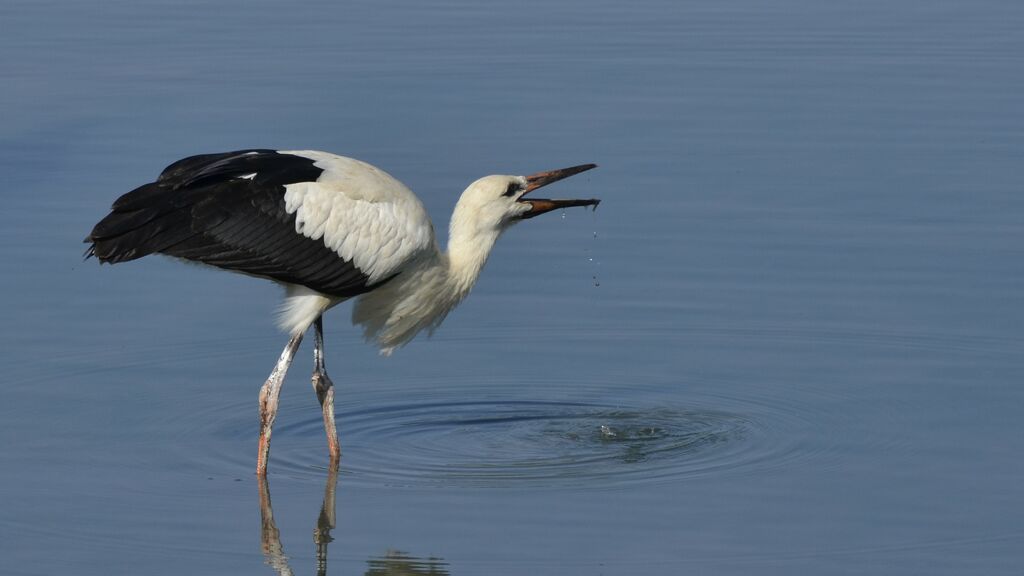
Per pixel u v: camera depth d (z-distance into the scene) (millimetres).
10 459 12883
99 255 11969
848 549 11016
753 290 16578
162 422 13781
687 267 17234
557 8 28562
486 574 10703
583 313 16312
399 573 10781
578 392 14539
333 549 11188
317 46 25906
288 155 12969
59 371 14797
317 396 13219
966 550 10984
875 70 24375
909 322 15609
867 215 18406
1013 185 19188
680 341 15562
